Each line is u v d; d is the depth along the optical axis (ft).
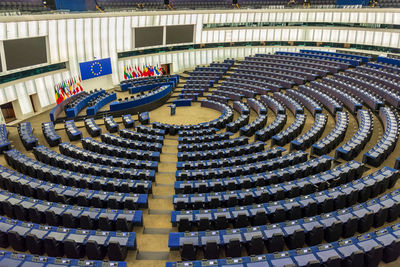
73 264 27.40
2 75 80.23
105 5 123.95
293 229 32.19
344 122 65.16
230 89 102.99
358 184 40.32
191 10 123.54
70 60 98.43
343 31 124.98
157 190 48.75
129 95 106.73
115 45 110.22
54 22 90.48
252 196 39.52
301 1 142.31
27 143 64.80
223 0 144.87
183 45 130.72
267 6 131.64
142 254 33.63
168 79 115.24
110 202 39.37
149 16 113.60
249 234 31.71
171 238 31.76
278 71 111.04
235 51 139.74
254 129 72.59
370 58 108.99
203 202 39.47
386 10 109.60
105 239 31.63
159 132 72.90
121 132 71.20
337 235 32.50
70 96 96.32
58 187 42.78
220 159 54.24
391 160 52.47
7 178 43.96
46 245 30.96
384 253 29.32
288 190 40.78
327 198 36.55
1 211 39.52
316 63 114.01
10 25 78.23
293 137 65.82
